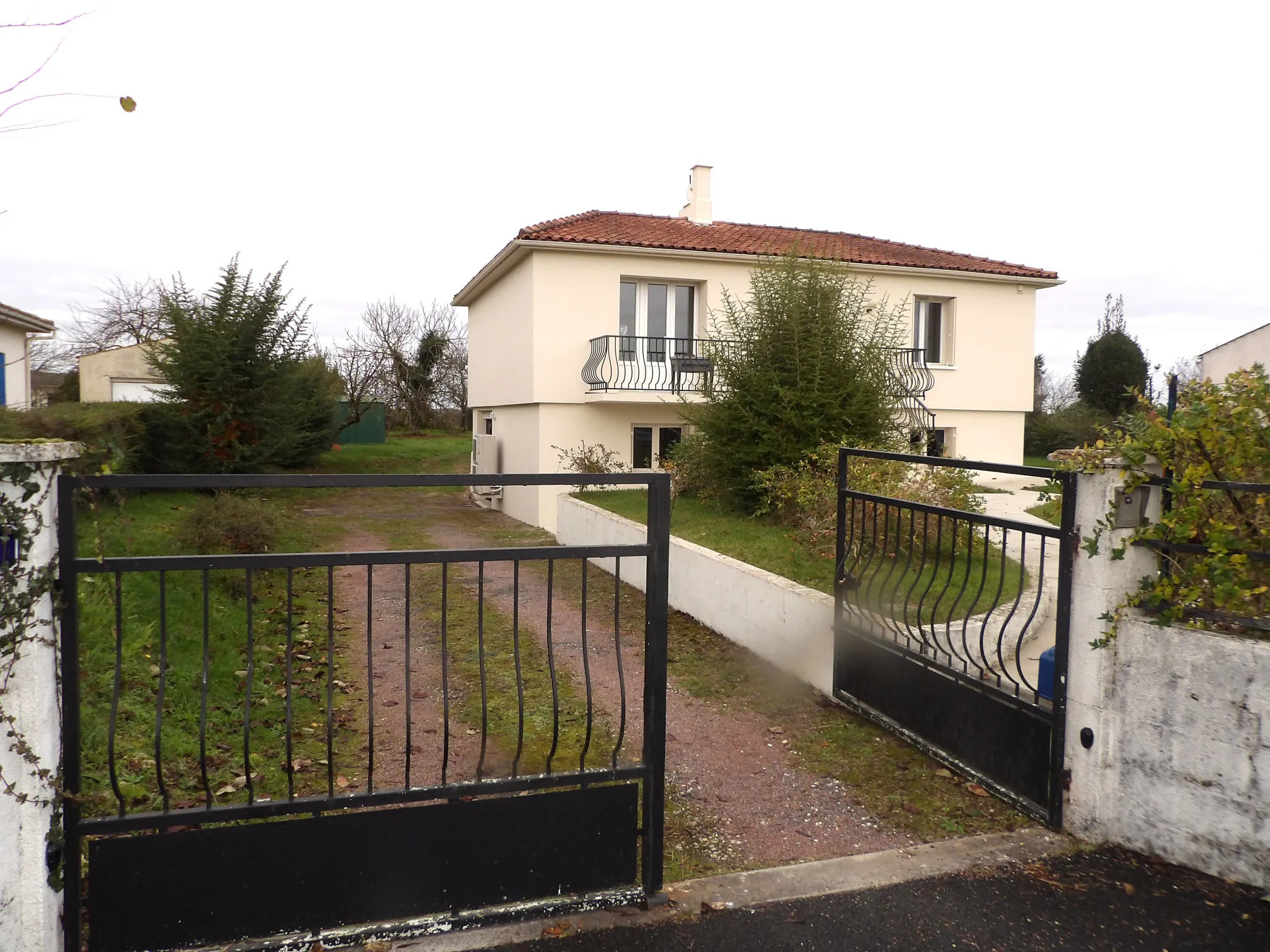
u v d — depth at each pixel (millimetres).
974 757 4301
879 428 9625
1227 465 3396
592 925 2973
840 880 3311
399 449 30219
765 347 9930
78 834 2609
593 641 7027
